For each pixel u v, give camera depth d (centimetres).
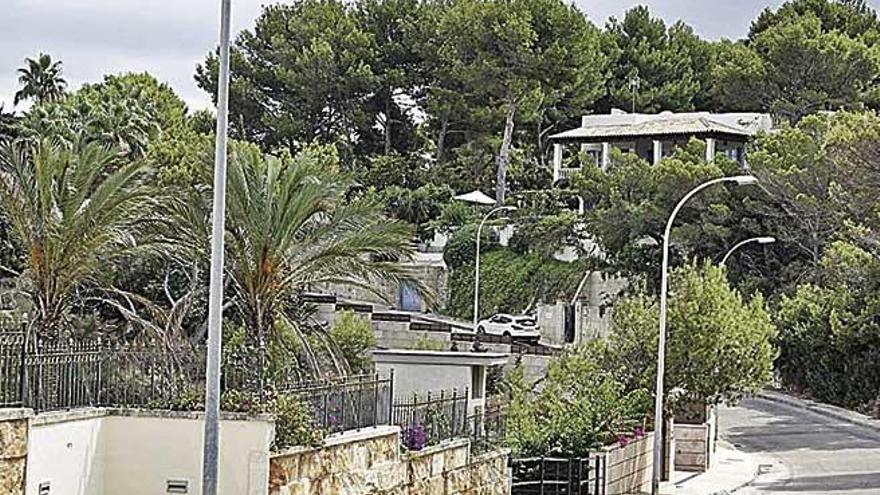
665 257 4497
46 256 3281
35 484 2212
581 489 3956
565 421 4100
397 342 7319
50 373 2392
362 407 2933
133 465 2498
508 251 9706
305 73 10569
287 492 2536
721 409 7656
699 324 4825
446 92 10488
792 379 8381
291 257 3481
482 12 9925
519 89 9956
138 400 2572
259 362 2783
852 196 6969
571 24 9938
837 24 11744
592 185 9188
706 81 11819
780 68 10119
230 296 4081
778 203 8262
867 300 7869
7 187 3300
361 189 10100
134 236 3584
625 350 4891
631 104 11281
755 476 5156
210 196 3569
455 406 3497
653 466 4400
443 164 10769
